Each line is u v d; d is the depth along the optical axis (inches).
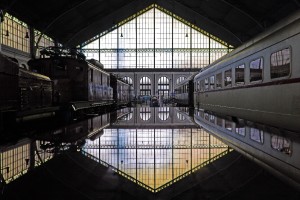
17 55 1264.8
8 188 107.3
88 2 1387.8
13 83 355.6
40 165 147.3
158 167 142.9
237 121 416.8
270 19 1342.3
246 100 443.2
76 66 649.6
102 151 189.8
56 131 320.8
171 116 579.8
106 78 944.9
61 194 100.0
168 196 97.0
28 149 198.2
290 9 1197.1
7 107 333.7
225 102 575.5
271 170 129.6
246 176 120.7
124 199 94.4
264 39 371.2
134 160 160.6
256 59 396.8
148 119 501.0
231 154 173.8
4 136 274.2
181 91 1535.4
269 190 100.0
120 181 117.3
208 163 149.9
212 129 323.3
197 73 1016.9
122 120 484.1
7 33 1169.4
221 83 609.3
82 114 653.9
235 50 521.7
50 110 479.8
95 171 134.5
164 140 239.9
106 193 100.7
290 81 292.4
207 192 100.1
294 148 187.9
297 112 277.9
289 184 107.0
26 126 385.7
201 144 215.5
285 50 304.7
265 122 366.6
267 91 356.2
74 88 653.3
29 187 107.8
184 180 117.4
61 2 1246.3
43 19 1312.7
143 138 253.6
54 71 634.2
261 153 174.1
